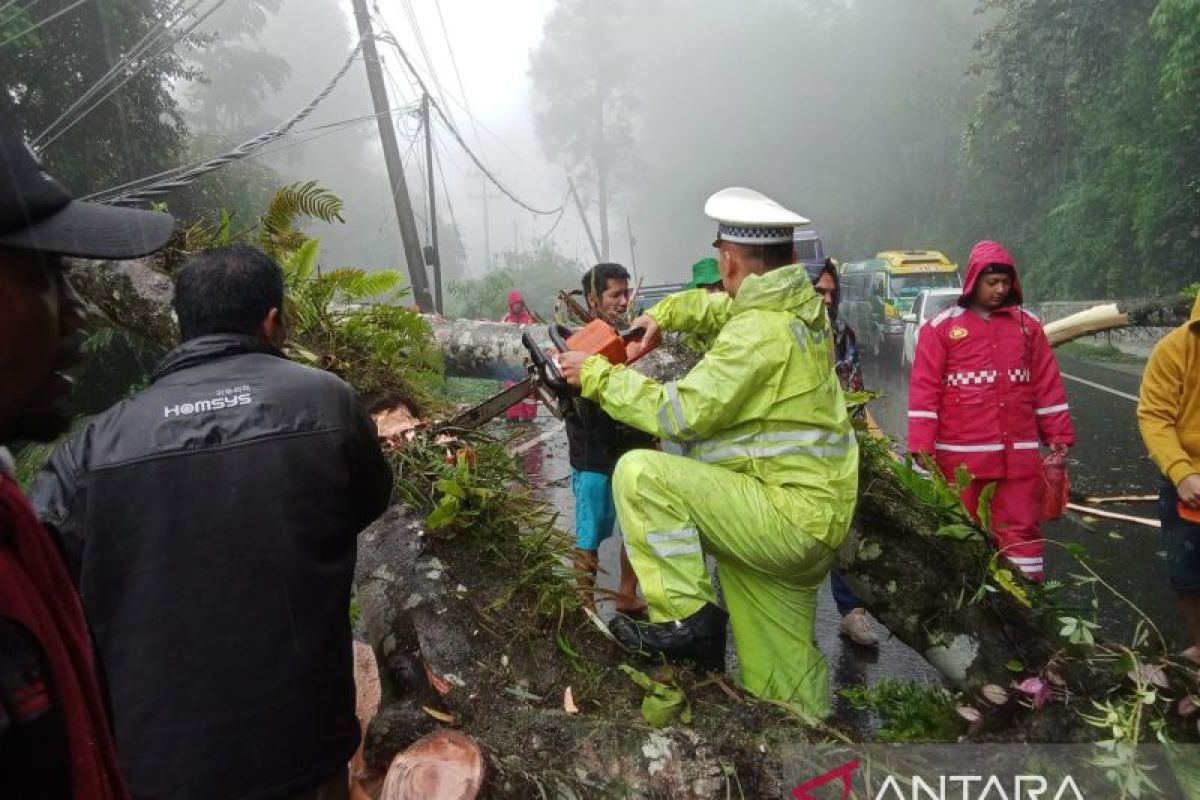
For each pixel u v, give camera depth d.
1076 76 21.69
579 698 2.43
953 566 2.79
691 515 2.54
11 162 0.95
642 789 2.22
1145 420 3.42
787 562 2.52
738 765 2.27
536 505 3.06
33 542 0.97
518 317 11.66
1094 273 22.09
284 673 1.76
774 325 2.47
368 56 16.42
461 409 4.02
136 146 13.84
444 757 2.14
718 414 2.45
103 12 12.11
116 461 1.74
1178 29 16.05
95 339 8.97
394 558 2.75
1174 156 17.95
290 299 3.97
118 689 1.71
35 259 0.96
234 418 1.80
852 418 3.25
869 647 4.32
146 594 1.71
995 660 2.69
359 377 3.77
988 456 3.93
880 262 19.98
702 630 2.51
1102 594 4.81
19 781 0.89
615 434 4.16
